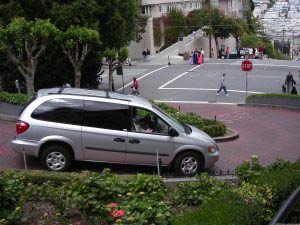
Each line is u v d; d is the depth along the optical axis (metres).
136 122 11.73
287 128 21.64
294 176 7.75
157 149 11.71
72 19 26.88
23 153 11.47
